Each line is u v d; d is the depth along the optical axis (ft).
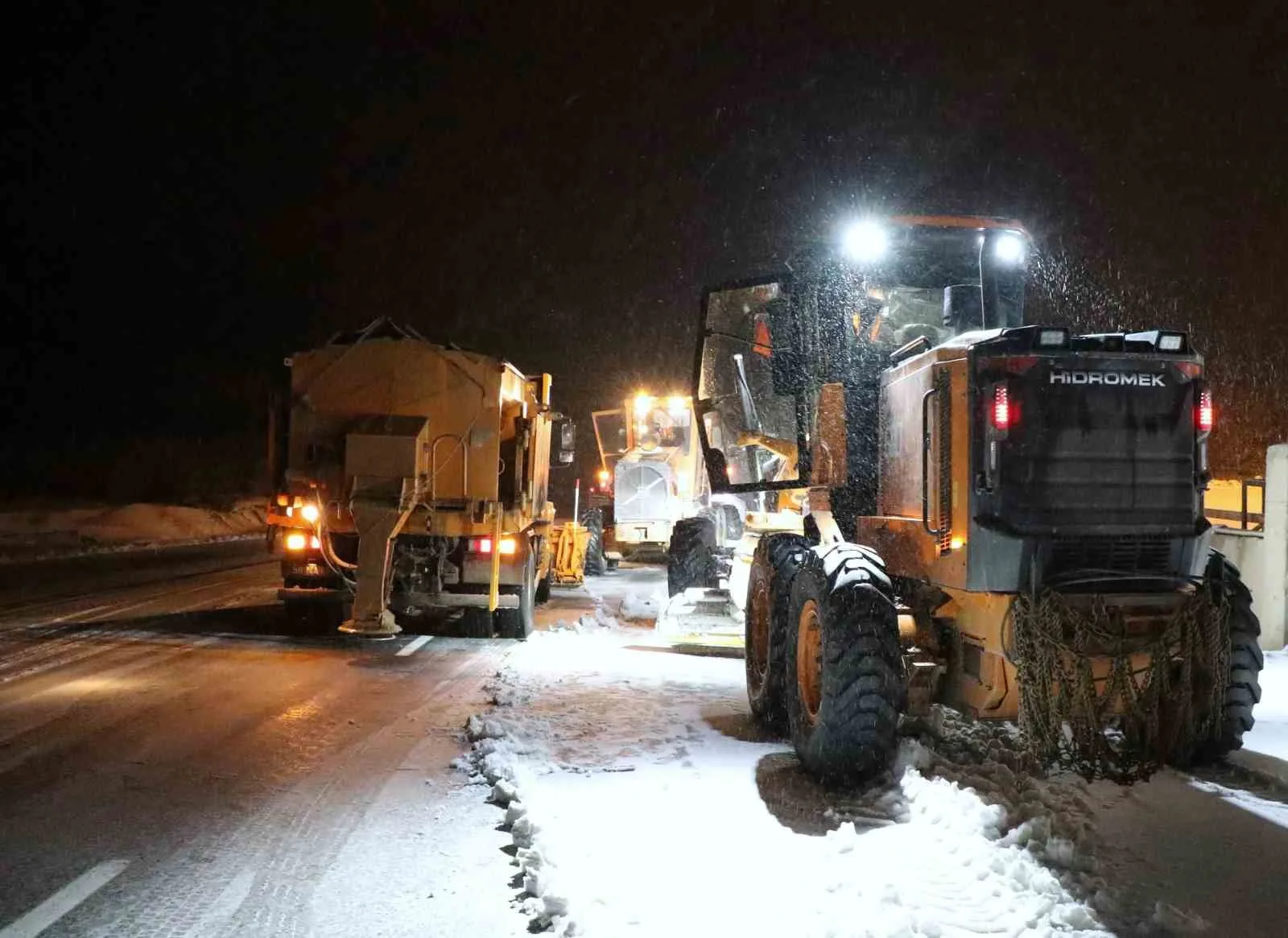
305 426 40.57
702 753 24.08
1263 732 24.76
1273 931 14.66
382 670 34.78
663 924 14.97
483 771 22.85
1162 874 16.56
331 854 18.21
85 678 32.42
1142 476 21.04
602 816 19.44
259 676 33.17
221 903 16.20
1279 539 36.22
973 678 22.41
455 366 40.86
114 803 20.63
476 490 40.83
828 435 26.71
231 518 106.63
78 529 87.04
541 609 53.21
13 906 15.98
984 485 20.58
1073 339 21.31
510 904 16.28
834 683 20.83
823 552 22.95
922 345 24.76
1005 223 28.71
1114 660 20.71
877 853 17.51
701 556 45.01
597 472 85.25
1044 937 14.35
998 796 19.79
